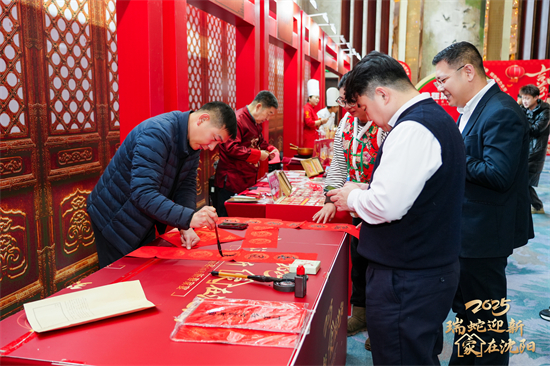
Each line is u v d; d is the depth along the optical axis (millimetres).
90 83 2631
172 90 3119
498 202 1806
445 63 1885
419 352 1356
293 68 7129
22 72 2143
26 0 2148
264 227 2148
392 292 1367
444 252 1345
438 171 1285
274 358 934
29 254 2225
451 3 11867
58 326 1064
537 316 2773
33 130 2221
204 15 4309
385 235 1380
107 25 2768
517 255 4059
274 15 5758
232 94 5195
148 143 1799
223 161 3613
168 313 1167
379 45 12062
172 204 1726
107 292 1257
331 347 1582
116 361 926
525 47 11641
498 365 1879
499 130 1716
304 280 1265
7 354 959
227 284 1377
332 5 12469
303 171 4383
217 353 955
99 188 2035
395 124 1345
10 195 2102
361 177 2578
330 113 7953
